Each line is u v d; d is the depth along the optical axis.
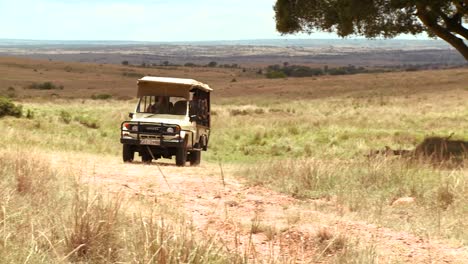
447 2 33.84
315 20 36.34
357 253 10.38
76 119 58.28
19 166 16.08
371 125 58.16
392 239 12.31
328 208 16.12
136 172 21.88
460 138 43.88
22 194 13.07
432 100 98.31
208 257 8.68
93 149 38.94
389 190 18.50
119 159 31.62
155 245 8.52
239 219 13.48
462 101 91.00
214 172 23.94
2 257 8.01
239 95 150.38
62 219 10.17
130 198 14.20
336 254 10.27
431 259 10.77
